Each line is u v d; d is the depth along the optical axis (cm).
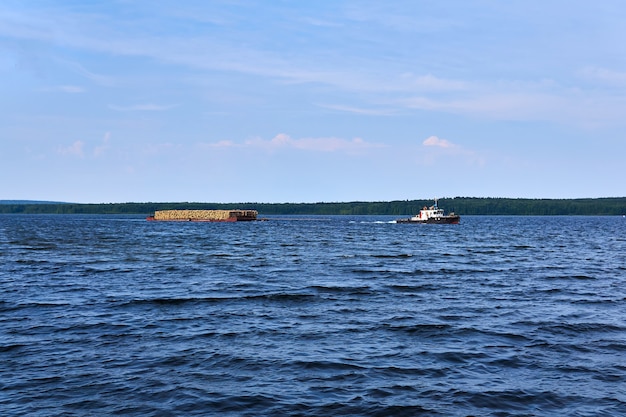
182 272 4909
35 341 2372
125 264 5634
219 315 2938
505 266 5609
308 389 1800
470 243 9669
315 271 5028
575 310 3089
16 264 5578
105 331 2559
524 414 1608
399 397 1733
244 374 1942
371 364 2056
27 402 1681
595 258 6694
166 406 1658
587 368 2003
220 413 1612
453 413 1616
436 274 4844
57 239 10188
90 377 1903
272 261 6031
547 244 9538
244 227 17538
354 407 1656
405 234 13062
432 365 2047
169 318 2855
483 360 2105
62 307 3148
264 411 1627
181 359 2112
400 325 2689
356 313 2997
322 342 2369
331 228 16888
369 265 5622
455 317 2884
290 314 2967
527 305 3250
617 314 2972
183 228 16438
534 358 2130
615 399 1711
